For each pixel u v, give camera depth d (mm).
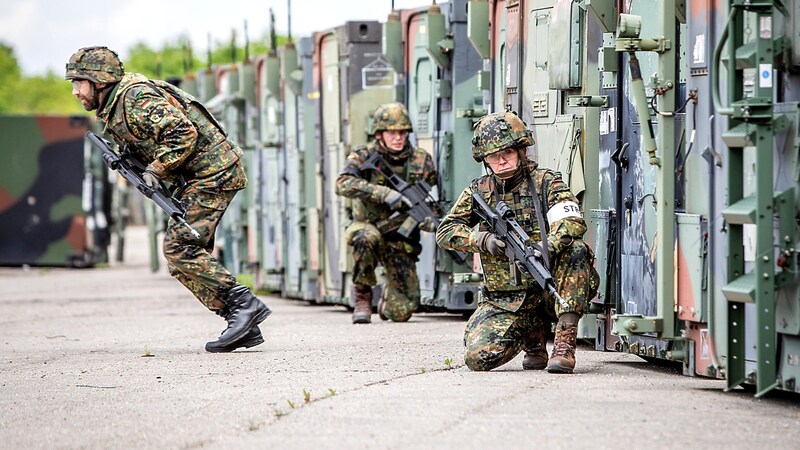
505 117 14500
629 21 13523
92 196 46531
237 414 12477
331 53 25781
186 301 29922
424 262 23156
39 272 44281
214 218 17703
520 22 18078
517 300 14758
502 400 12680
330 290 26438
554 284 14133
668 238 13617
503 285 14758
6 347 19703
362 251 21703
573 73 16516
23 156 45969
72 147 46125
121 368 16328
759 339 12086
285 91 29141
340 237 25641
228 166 17703
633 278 14812
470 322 15016
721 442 10711
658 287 13727
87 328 22906
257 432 11555
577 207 14352
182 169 17672
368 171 21469
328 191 26344
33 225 46094
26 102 120438
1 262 46062
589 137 16328
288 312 25812
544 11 17453
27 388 14883
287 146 29188
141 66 91938
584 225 14289
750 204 12172
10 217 46031
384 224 21812
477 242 14492
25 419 12836
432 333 20016
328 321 23047
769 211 11938
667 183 13586
